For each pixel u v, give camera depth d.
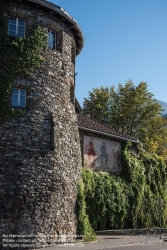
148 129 41.34
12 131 15.74
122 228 23.53
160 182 28.09
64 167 16.94
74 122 19.17
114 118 41.84
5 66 16.25
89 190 21.95
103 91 44.22
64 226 16.02
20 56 16.62
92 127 24.27
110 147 25.30
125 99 41.81
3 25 16.69
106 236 20.72
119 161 25.78
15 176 14.96
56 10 18.06
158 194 27.36
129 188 24.91
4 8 16.94
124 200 23.98
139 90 41.75
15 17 17.39
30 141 16.02
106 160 24.67
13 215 14.40
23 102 16.61
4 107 15.80
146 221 25.45
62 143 17.23
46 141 16.52
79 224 17.34
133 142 27.12
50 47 18.17
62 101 18.00
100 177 23.22
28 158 15.49
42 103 16.86
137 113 41.72
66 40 19.16
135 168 26.06
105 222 22.44
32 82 16.75
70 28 19.75
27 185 15.05
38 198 15.20
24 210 14.66
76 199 17.66
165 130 41.66
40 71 17.17
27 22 17.38
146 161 27.62
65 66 18.72
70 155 17.88
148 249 14.88
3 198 14.48
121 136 26.20
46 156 16.03
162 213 27.09
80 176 18.97
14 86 16.42
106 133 24.77
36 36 17.30
